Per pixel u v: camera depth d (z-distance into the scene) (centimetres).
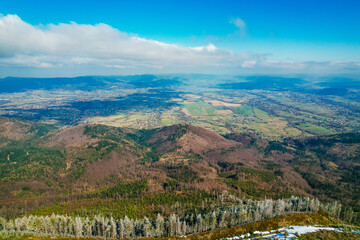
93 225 16625
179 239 15275
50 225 16638
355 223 17475
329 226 15950
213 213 16525
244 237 14675
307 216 16988
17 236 15612
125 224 16450
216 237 15162
